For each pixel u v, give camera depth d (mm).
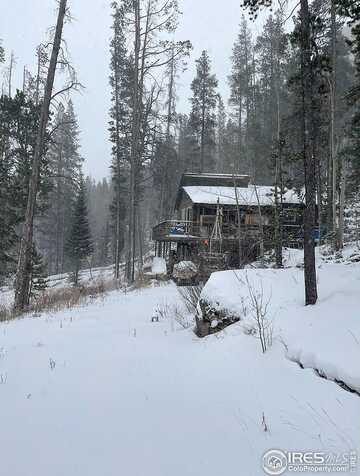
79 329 8773
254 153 26844
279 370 4590
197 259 18484
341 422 3295
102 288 19531
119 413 3838
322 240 20500
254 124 29797
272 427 3406
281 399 3910
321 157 19641
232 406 3920
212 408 3908
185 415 3762
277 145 16641
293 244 20781
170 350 6453
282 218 18562
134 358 5941
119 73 25812
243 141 33531
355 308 5387
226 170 28188
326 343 4500
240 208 22328
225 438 3273
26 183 20672
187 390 4457
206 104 34344
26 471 2779
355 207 23234
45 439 3295
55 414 3826
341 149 17719
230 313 7035
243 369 4941
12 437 3338
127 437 3316
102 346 6832
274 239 17141
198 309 7941
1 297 24141
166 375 5051
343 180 17031
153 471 2768
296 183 19797
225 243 19312
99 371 5277
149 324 9414
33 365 5637
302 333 5141
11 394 4414
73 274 35500
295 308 6301
